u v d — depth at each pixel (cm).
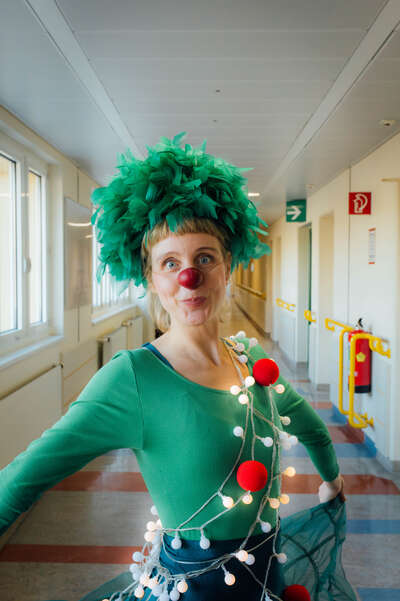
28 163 354
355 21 196
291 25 199
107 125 334
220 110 305
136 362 83
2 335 304
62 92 273
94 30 202
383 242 368
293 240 772
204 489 81
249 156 421
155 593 81
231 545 83
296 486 327
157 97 281
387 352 356
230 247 98
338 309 500
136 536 267
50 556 249
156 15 191
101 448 79
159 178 88
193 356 90
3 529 70
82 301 475
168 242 87
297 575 113
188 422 81
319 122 326
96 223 97
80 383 461
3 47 218
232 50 221
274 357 847
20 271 338
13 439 280
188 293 86
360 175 430
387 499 311
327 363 598
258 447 89
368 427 404
